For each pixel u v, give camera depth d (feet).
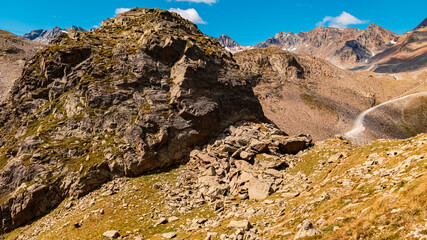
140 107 255.70
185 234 146.30
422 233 67.87
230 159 233.76
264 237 117.08
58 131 227.61
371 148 181.68
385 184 111.45
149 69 279.28
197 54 308.81
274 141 254.88
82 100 252.83
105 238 152.35
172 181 220.64
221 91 301.22
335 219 99.60
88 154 219.20
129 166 219.20
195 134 258.16
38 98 265.95
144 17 385.29
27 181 194.39
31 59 301.84
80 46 288.92
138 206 187.83
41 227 174.91
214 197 193.26
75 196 196.24
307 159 228.22
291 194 169.99
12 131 248.93
